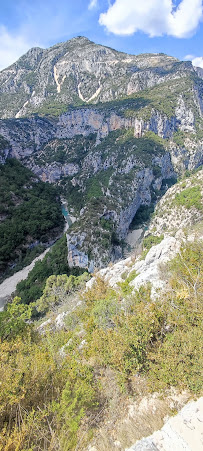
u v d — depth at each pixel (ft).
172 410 23.95
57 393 29.45
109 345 33.60
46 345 47.42
